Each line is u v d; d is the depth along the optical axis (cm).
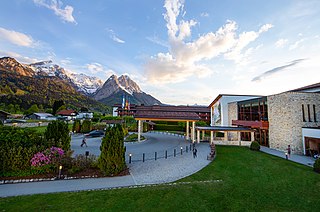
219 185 965
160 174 1165
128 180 1036
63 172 1088
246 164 1433
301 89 2436
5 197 756
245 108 2880
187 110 5509
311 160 1596
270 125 2230
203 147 2272
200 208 702
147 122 4672
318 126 1925
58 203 707
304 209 733
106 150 1120
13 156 1005
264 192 894
